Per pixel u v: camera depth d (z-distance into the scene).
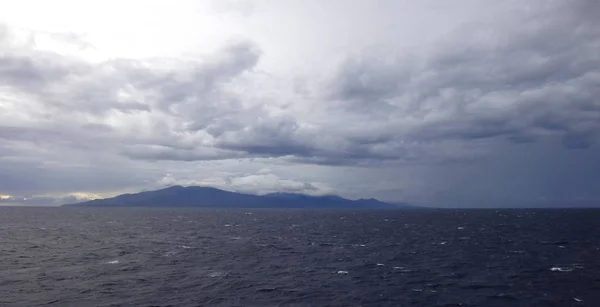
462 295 34.56
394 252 64.25
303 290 36.66
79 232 106.25
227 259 56.62
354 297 34.09
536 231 104.12
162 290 36.59
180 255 60.62
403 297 34.03
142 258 57.25
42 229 116.69
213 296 34.38
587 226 122.56
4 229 115.25
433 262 53.09
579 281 39.53
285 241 83.62
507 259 54.56
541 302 32.09
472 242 78.38
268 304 31.91
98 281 40.44
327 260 55.66
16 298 33.41
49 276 43.03
